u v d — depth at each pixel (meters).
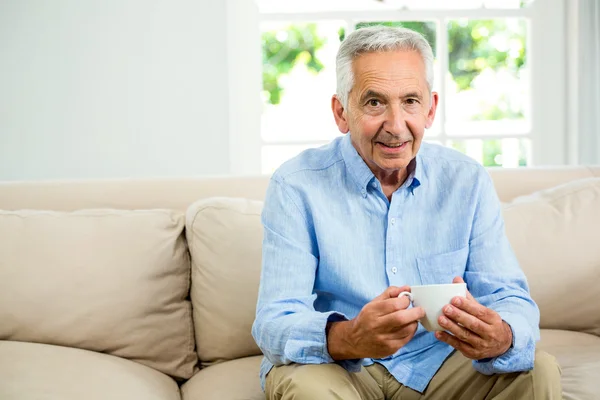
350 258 1.60
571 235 2.06
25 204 2.17
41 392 1.62
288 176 1.64
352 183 1.64
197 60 2.98
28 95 2.95
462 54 3.20
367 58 1.51
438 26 3.16
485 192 1.67
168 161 3.00
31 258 1.93
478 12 3.17
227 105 3.00
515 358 1.36
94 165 2.98
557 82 3.20
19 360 1.74
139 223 2.02
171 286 1.99
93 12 2.95
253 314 1.97
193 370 1.99
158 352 1.95
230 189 2.24
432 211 1.65
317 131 3.18
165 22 2.96
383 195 1.62
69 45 2.95
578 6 3.08
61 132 2.96
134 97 2.97
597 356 1.83
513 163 3.24
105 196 2.21
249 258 1.98
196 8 2.97
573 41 3.17
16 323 1.88
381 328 1.30
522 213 2.11
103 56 2.96
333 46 3.15
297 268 1.56
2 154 2.96
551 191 2.18
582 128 3.10
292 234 1.60
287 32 3.13
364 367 1.56
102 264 1.94
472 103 3.22
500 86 3.22
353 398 1.31
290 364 1.43
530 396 1.35
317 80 3.16
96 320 1.90
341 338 1.35
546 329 2.06
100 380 1.71
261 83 3.13
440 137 3.20
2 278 1.91
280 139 3.16
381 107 1.52
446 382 1.51
